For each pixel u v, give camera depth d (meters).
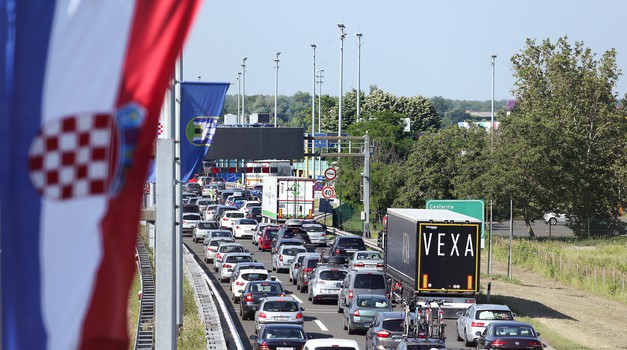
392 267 124.50
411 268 111.75
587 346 104.31
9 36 19.70
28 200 19.39
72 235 19.30
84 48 19.69
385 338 90.81
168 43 19.95
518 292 146.88
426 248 109.62
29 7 19.75
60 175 19.45
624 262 174.88
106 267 19.25
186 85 78.19
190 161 79.75
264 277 129.25
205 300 116.00
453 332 110.12
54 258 19.27
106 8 19.81
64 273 19.22
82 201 19.41
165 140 55.03
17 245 19.36
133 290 138.50
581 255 186.88
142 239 173.62
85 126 19.52
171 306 55.25
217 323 98.25
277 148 195.25
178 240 82.12
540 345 89.19
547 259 177.25
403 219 117.75
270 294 115.69
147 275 128.50
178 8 20.02
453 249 109.75
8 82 19.61
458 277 109.75
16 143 19.47
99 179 19.48
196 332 89.62
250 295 115.69
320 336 105.31
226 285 148.00
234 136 194.25
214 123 79.12
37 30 19.70
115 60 19.75
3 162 19.45
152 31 19.92
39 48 19.69
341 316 120.88
